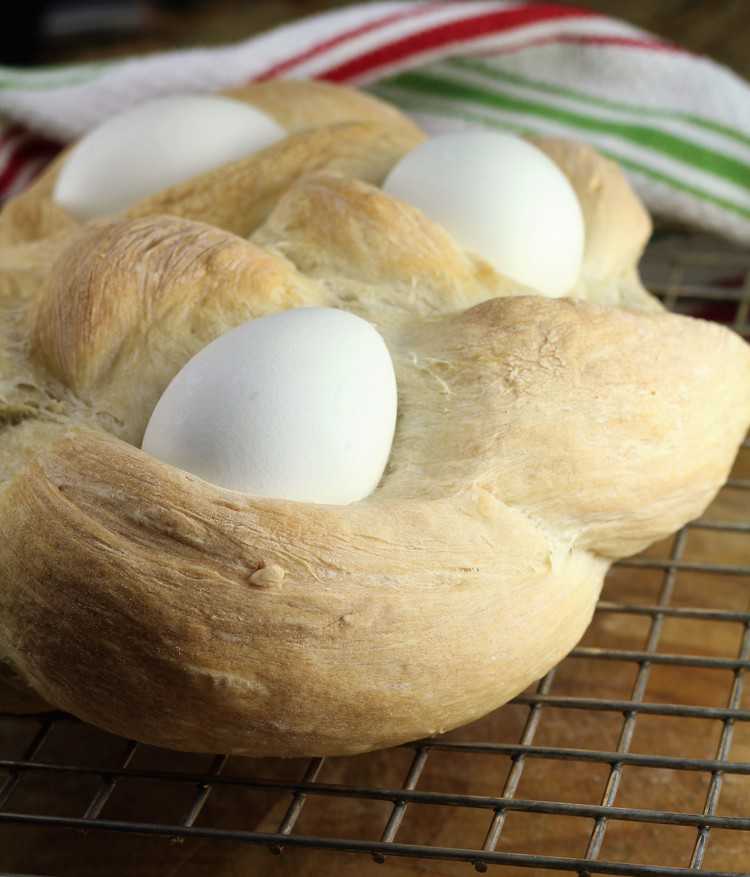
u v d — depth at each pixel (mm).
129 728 374
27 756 391
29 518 369
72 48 879
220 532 362
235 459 366
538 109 569
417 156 434
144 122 463
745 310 519
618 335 409
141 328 400
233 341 374
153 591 361
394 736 376
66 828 387
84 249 409
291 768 414
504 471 387
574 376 400
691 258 547
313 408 367
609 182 474
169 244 408
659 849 392
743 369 429
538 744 417
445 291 420
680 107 567
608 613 445
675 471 406
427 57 568
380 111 507
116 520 365
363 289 420
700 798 403
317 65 566
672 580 433
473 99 576
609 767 410
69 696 372
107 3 897
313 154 458
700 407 413
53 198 472
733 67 731
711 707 424
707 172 554
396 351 407
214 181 451
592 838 367
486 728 421
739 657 410
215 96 480
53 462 372
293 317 378
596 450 395
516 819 399
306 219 430
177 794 409
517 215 423
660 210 553
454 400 396
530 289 425
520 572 380
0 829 404
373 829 399
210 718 367
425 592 369
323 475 368
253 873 392
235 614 361
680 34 769
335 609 363
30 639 369
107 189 458
